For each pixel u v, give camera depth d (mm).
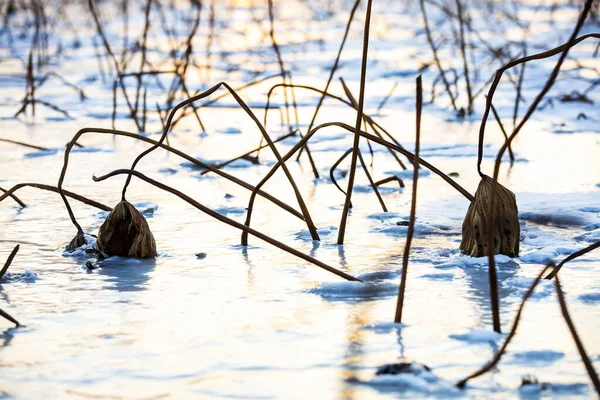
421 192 16797
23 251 12508
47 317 9594
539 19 59500
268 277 11180
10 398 7523
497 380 7898
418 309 9844
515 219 12094
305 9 72625
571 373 8039
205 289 10656
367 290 10539
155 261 12016
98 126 25547
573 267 11531
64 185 17359
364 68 12438
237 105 29625
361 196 16500
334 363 8281
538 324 9320
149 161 20234
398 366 8047
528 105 29078
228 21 61000
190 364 8242
